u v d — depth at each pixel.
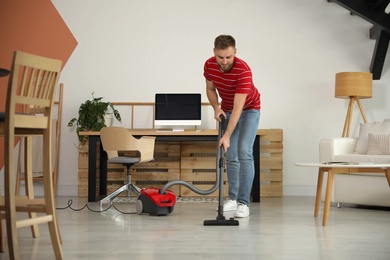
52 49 6.60
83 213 4.59
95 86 6.60
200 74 6.59
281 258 2.66
